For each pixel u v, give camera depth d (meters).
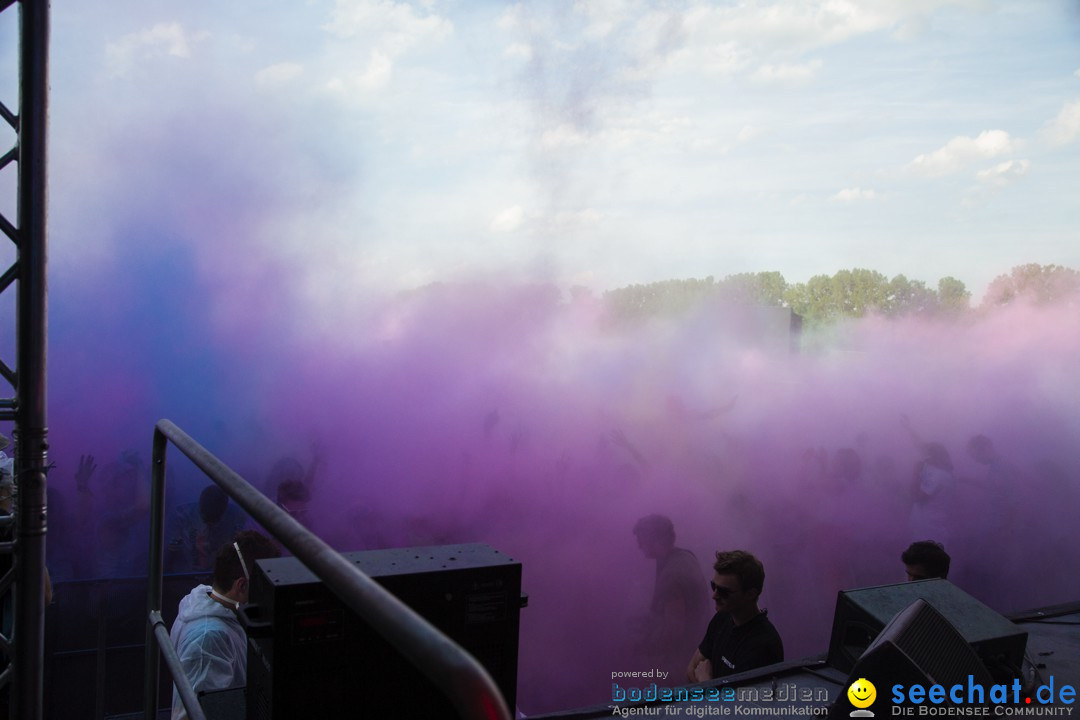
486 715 0.74
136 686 4.73
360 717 1.69
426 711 1.73
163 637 2.26
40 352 2.33
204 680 2.95
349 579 0.94
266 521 1.21
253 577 1.80
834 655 2.68
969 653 2.29
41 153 2.29
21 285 2.32
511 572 1.82
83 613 4.66
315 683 1.66
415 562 1.82
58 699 4.54
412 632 0.80
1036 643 2.91
